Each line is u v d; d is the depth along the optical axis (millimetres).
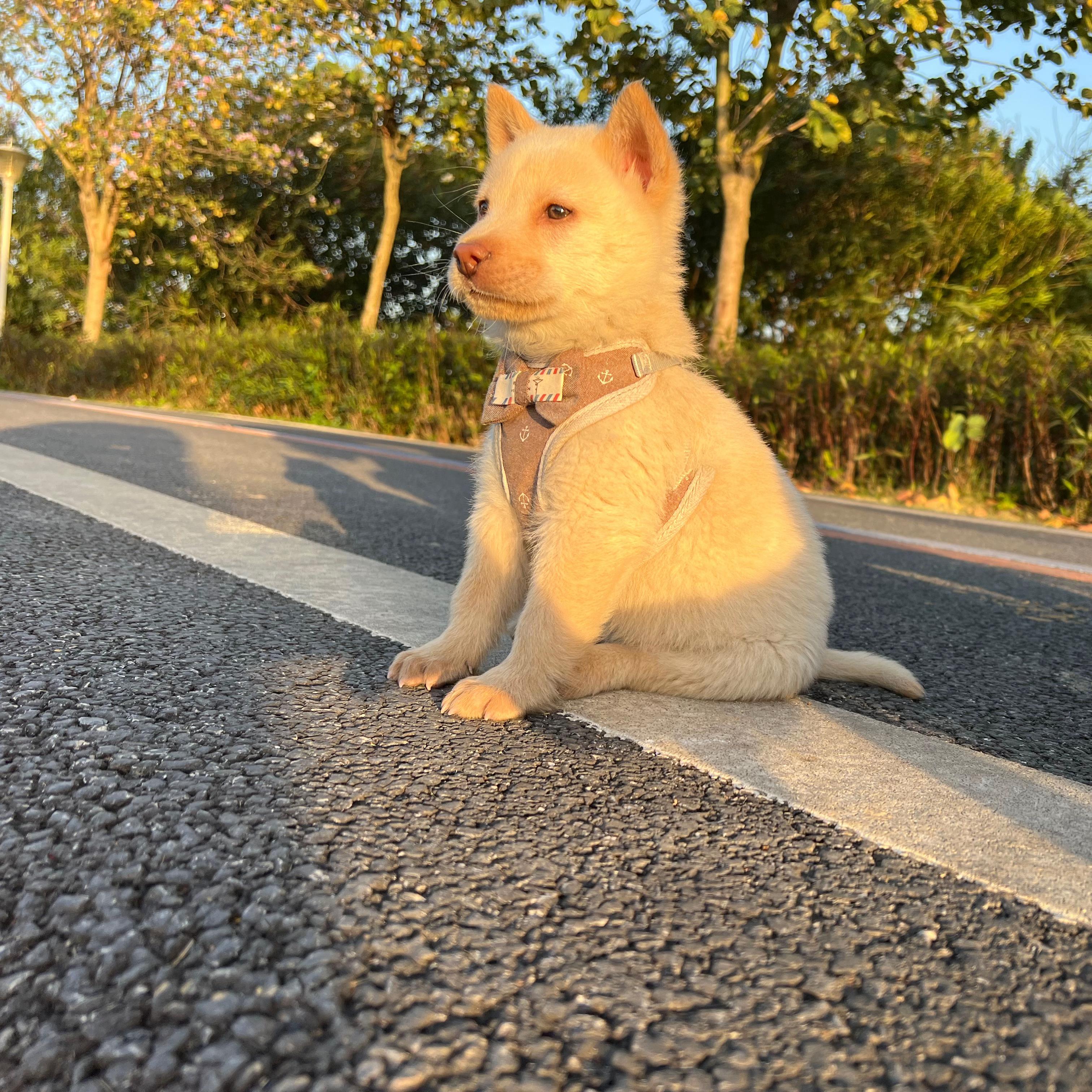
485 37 3361
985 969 310
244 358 3648
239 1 3818
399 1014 269
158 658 530
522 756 445
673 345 543
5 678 479
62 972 278
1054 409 1764
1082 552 1282
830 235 4043
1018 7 2252
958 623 809
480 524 562
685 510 524
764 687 545
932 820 406
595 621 517
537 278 507
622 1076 252
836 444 2047
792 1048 267
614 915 324
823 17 2098
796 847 376
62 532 835
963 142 3609
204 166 4961
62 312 5621
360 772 411
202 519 978
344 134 4883
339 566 815
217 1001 269
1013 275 3646
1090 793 450
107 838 344
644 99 549
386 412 3023
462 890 331
